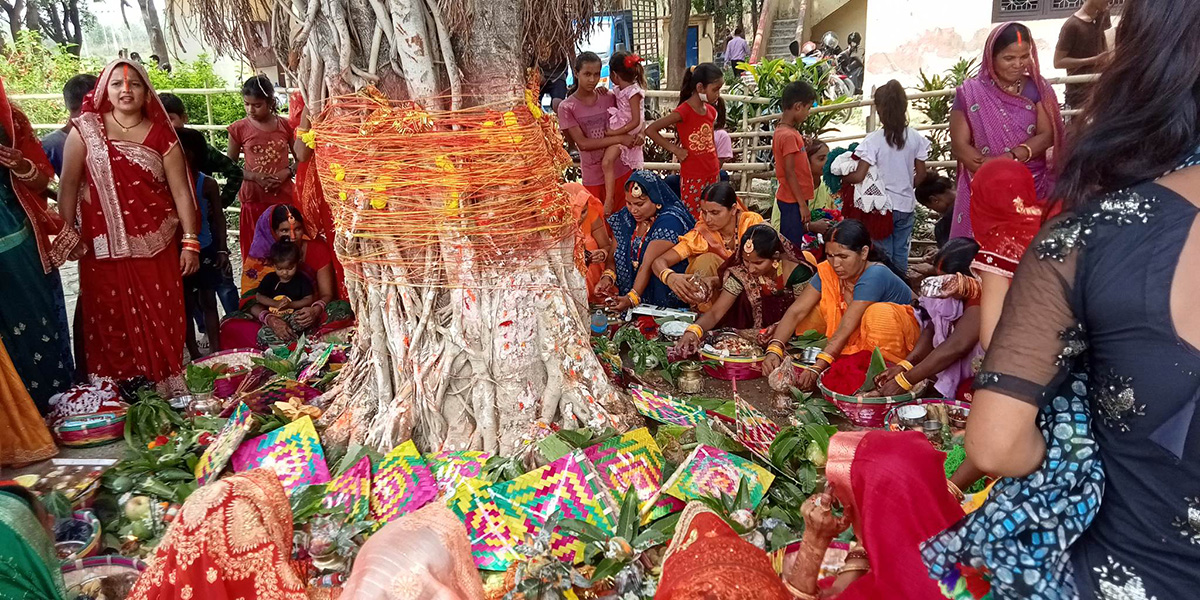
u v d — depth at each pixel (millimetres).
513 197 3021
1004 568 1574
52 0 14297
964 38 11359
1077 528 1506
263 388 3783
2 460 3586
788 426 3475
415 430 3256
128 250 4242
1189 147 1352
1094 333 1421
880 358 3766
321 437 3371
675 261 5137
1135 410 1388
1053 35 11023
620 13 3662
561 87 8008
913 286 6027
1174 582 1414
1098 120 1421
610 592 2498
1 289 3930
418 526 1979
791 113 6348
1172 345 1325
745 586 1749
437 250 3084
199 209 4684
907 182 6035
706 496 2787
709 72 6824
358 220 3053
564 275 3273
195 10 3168
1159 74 1327
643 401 3523
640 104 7035
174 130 4426
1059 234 1438
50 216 4082
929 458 1974
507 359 3145
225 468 3242
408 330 3168
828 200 6922
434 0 2863
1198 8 1293
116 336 4355
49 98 9914
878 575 1938
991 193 2066
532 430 3186
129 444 3658
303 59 3033
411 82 2941
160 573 2012
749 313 4746
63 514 2920
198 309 5668
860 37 16969
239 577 2023
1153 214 1350
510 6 2947
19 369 4055
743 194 9664
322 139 3053
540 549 2588
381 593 1870
